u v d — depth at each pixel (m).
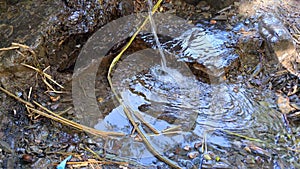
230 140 1.18
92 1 1.29
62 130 1.18
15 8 1.27
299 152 1.16
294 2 1.44
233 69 1.30
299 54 1.32
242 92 1.26
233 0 1.42
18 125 1.18
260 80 1.28
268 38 1.33
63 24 1.26
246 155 1.15
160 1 1.39
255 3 1.43
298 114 1.22
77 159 1.14
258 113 1.22
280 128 1.20
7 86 1.21
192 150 1.16
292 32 1.37
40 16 1.26
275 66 1.31
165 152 1.16
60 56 1.27
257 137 1.18
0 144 1.14
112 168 1.13
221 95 1.26
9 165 1.12
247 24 1.38
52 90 1.24
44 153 1.14
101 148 1.16
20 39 1.23
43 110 1.20
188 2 1.44
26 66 1.22
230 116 1.22
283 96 1.26
